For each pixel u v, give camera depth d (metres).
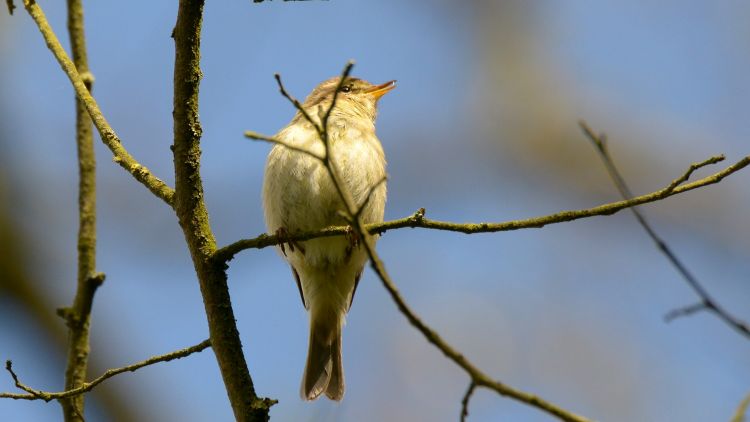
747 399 6.55
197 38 7.91
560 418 5.78
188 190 8.09
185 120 8.02
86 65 9.98
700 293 7.35
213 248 8.13
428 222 7.94
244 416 7.84
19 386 7.92
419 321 6.00
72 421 8.88
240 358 8.00
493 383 5.90
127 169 8.56
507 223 7.77
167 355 8.05
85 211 9.52
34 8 9.47
